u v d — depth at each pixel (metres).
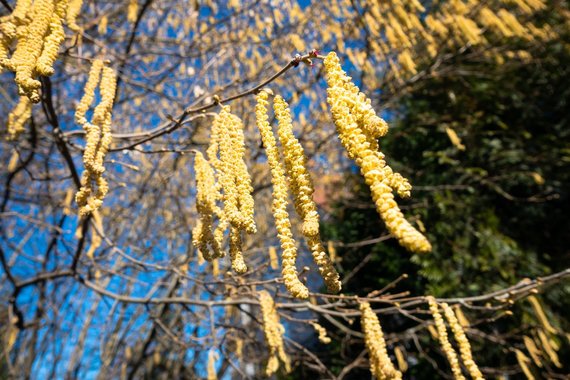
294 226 5.07
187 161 4.95
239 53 3.95
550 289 4.47
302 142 4.32
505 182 5.26
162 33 4.66
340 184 6.09
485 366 4.26
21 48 1.08
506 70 5.41
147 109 4.74
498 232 4.81
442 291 4.35
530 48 5.37
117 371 5.84
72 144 2.11
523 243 5.10
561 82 5.61
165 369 6.26
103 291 3.04
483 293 4.34
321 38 3.82
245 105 4.03
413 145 5.55
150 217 4.75
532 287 2.18
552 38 5.06
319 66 3.60
